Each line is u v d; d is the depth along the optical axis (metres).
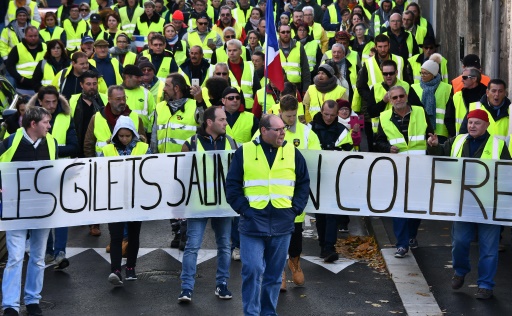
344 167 14.65
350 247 16.92
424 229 17.50
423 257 15.98
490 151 14.42
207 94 16.88
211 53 25.30
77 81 18.73
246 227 12.78
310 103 19.09
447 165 14.52
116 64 20.80
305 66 21.94
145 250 16.78
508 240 16.80
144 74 19.12
